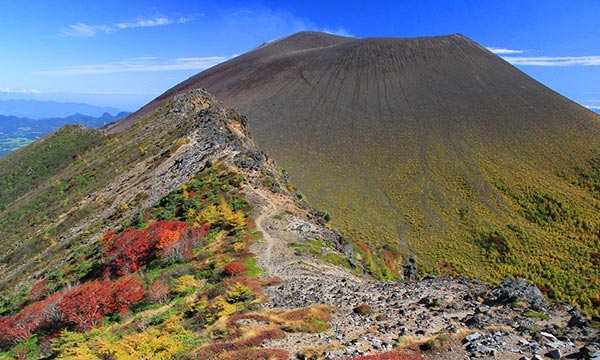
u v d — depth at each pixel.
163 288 25.88
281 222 37.88
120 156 86.25
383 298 20.98
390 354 12.84
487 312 17.62
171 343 16.56
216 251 31.91
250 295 22.00
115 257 35.41
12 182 107.06
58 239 56.09
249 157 58.19
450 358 13.10
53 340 22.42
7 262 58.50
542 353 12.98
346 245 37.62
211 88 199.62
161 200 48.59
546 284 61.12
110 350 17.62
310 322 17.14
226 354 14.38
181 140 72.19
